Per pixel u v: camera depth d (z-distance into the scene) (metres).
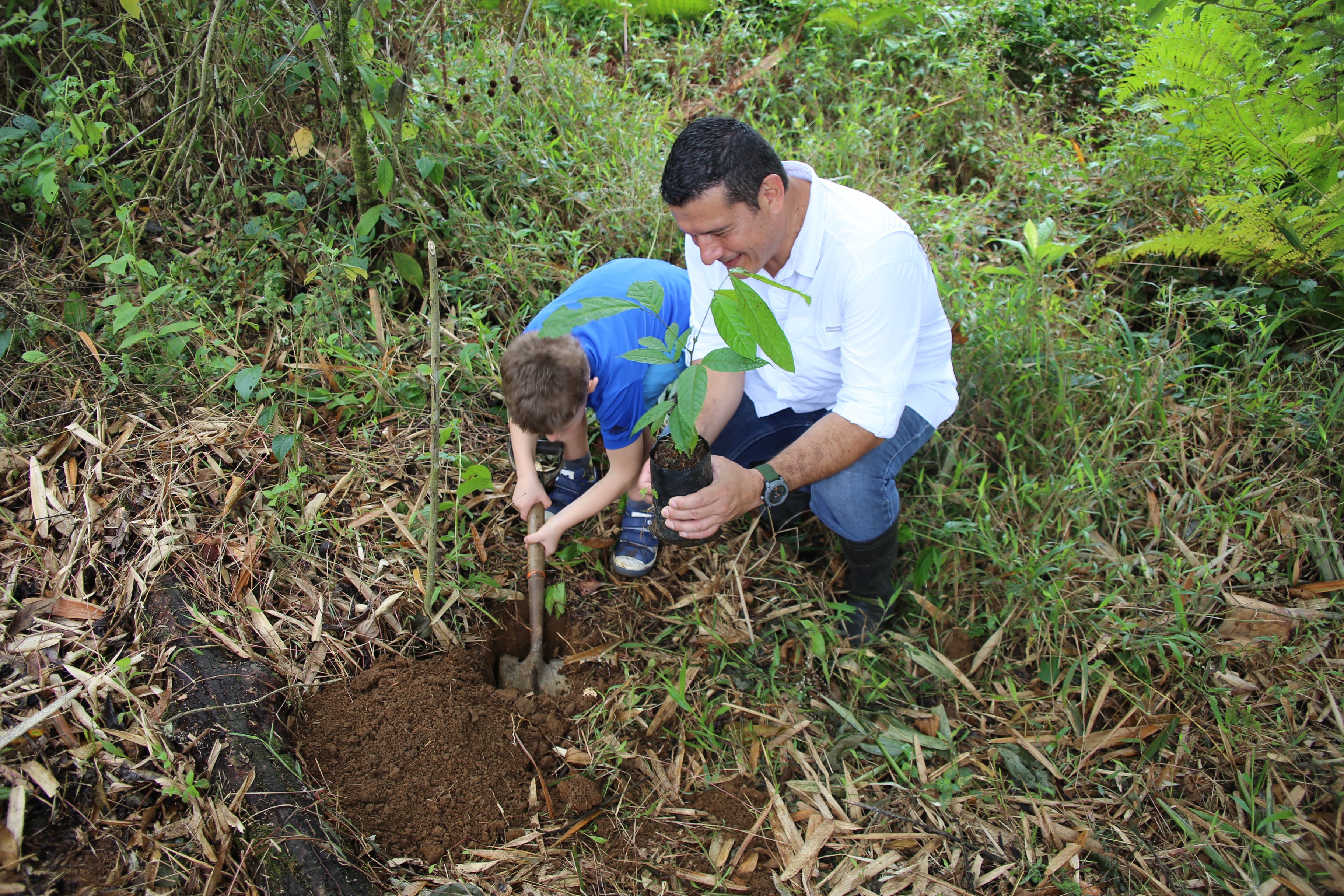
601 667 2.29
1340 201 2.77
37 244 2.55
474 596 2.29
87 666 1.85
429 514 2.30
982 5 4.64
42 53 2.71
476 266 2.90
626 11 4.18
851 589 2.51
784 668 2.33
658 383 2.23
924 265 2.11
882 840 1.93
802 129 3.82
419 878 1.74
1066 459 2.75
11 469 2.13
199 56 2.65
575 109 3.50
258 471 2.29
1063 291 3.30
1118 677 2.30
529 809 1.92
